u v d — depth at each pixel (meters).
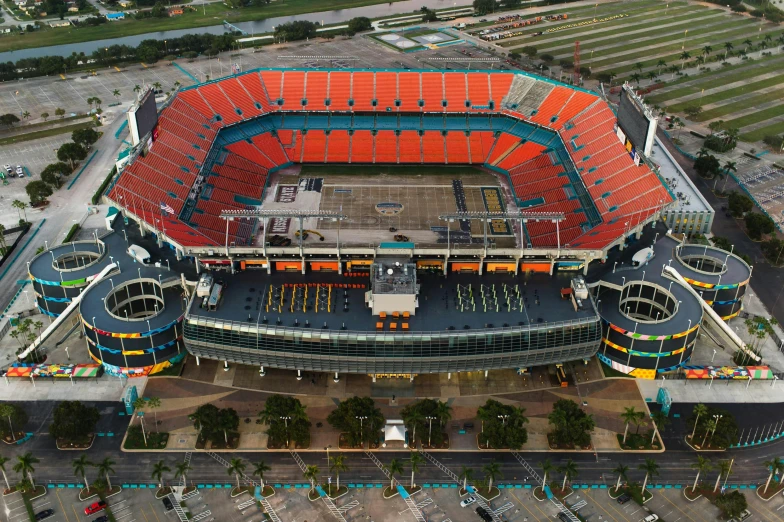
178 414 196.75
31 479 174.62
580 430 183.25
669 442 189.50
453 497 174.38
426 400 191.50
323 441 189.62
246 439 189.62
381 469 182.00
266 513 168.88
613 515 168.75
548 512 169.88
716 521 167.12
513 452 186.62
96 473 178.75
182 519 166.50
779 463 171.38
